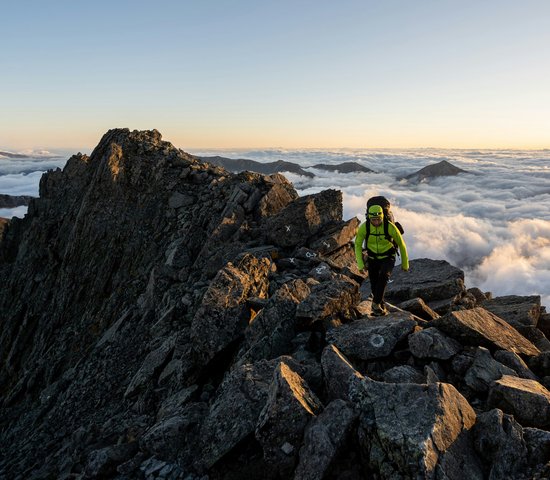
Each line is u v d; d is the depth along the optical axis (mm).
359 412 7098
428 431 6219
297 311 11148
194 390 11469
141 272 29719
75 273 34906
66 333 31172
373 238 11602
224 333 12453
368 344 9820
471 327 9766
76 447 13250
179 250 26047
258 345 10969
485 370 8633
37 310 39125
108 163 35688
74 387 19859
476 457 6422
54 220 46375
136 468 8633
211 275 21078
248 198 26906
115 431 12773
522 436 6441
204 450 8164
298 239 21359
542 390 7746
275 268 17719
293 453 7145
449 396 6898
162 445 8773
